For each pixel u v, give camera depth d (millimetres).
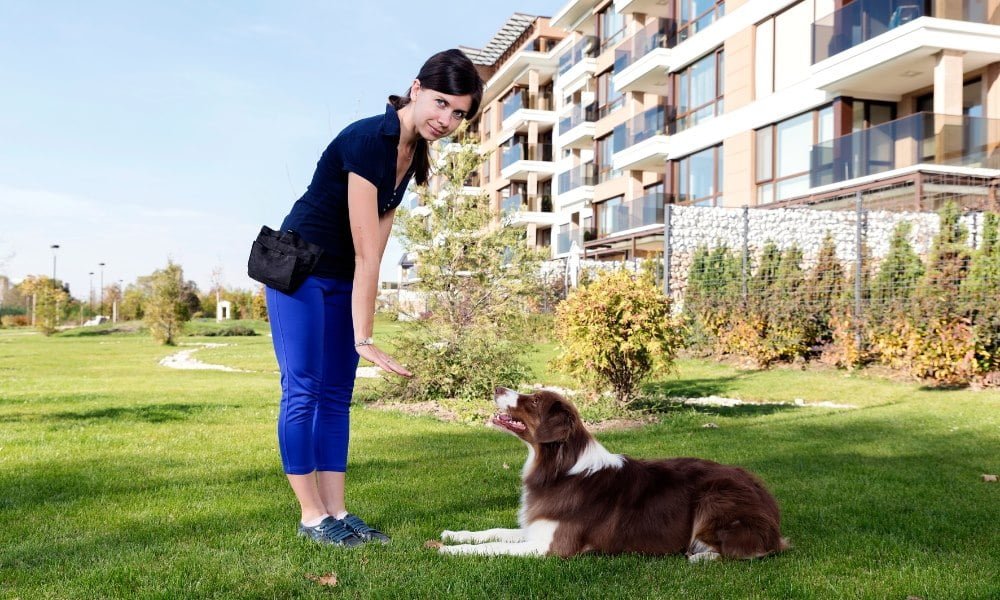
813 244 17547
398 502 4594
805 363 14727
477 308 10602
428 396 10547
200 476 5348
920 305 12156
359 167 3355
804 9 20953
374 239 3414
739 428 7867
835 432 7602
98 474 5379
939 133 17328
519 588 3043
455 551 3553
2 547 3580
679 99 26844
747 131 22828
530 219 39938
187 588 2971
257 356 21625
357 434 7539
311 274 3525
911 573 3350
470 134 10641
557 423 3693
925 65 17938
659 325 8977
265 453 6273
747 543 3461
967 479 5496
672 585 3109
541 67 41812
